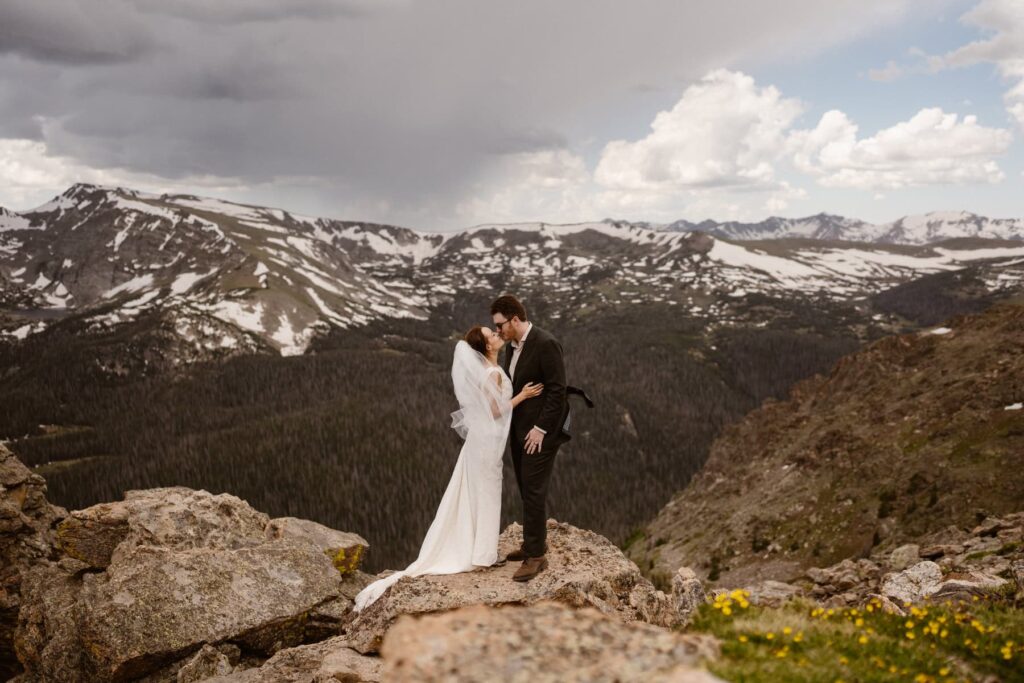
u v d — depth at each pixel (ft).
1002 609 30.91
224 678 31.73
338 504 539.29
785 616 22.53
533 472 30.48
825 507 242.17
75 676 39.60
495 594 29.55
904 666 19.48
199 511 51.34
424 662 14.90
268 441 649.20
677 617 35.19
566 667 14.98
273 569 44.37
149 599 39.96
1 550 55.01
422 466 606.55
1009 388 235.81
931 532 190.39
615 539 489.26
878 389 319.06
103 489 585.22
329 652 30.63
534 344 30.40
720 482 359.46
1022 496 182.29
